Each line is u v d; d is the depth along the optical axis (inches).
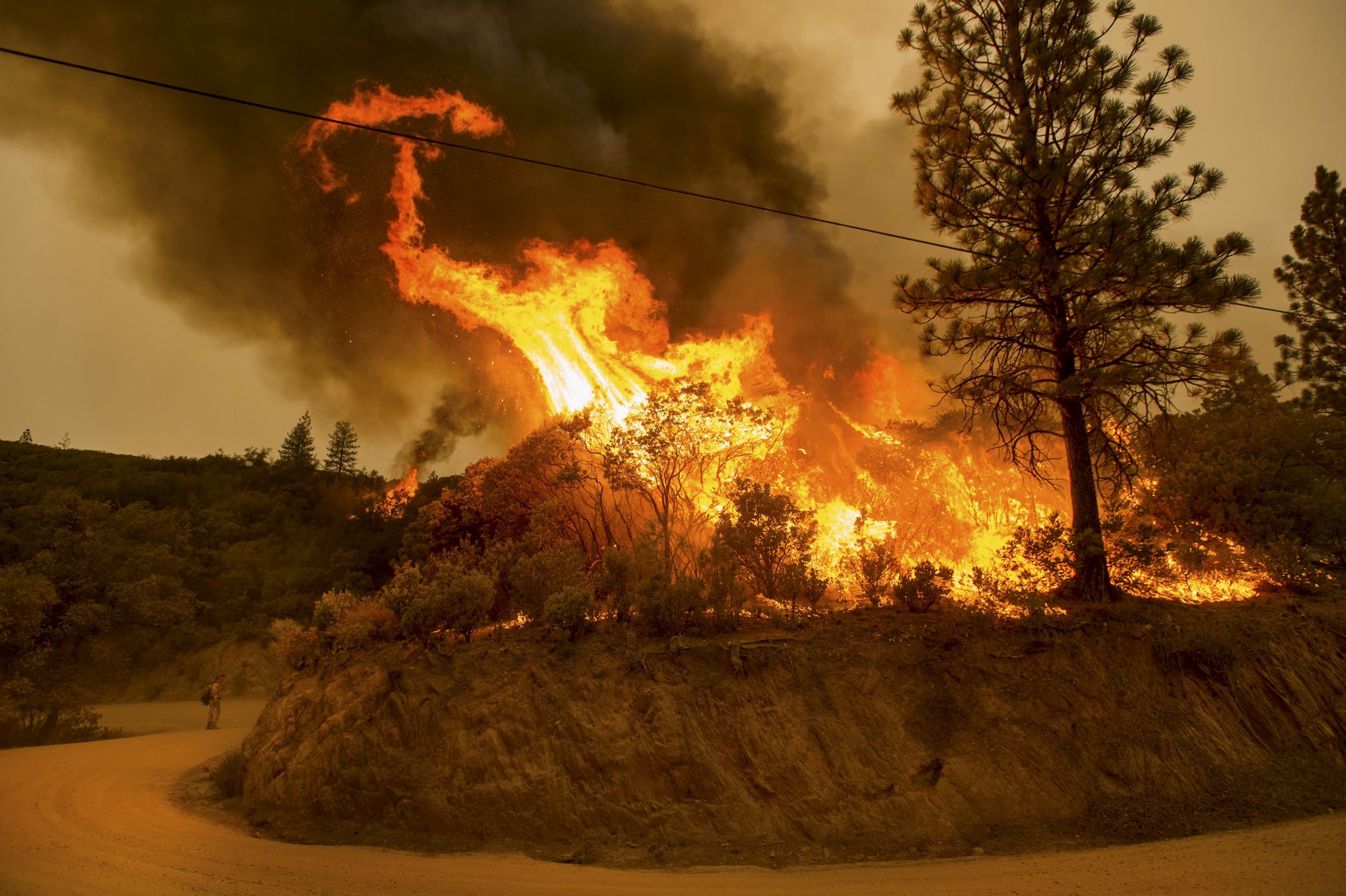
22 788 459.5
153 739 717.9
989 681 367.6
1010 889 251.6
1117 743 346.3
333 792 379.6
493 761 358.6
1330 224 927.7
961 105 493.4
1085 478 455.5
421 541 684.1
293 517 1963.6
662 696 363.9
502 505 612.7
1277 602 459.2
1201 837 295.9
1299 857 260.1
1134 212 422.0
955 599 447.2
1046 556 455.5
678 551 536.7
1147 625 398.3
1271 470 514.9
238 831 373.7
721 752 345.1
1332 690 390.6
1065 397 446.0
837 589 510.6
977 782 330.0
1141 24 447.2
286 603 1423.5
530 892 271.7
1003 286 437.1
